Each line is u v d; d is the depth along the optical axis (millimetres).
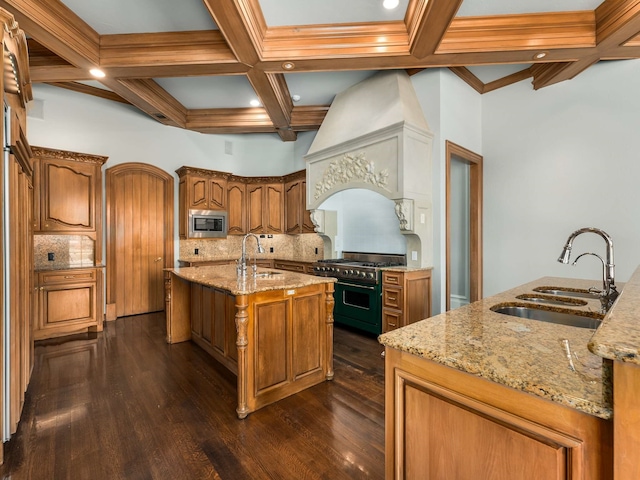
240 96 4363
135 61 2990
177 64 2994
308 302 2623
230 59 2938
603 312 1547
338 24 2779
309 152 4484
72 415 2170
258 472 1660
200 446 1862
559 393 735
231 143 5996
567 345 1048
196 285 3566
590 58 2906
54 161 3844
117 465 1707
